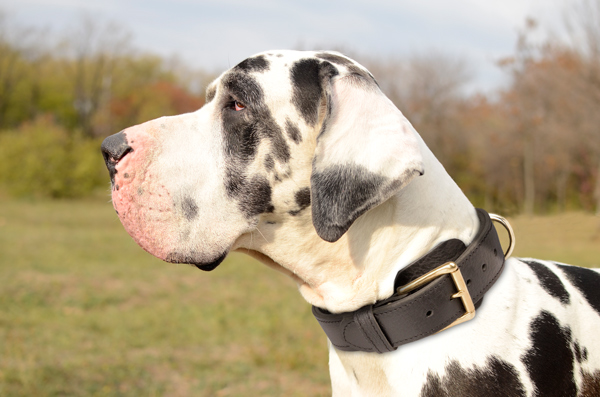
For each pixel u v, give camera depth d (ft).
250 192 5.95
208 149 6.02
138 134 6.00
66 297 25.20
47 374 15.44
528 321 5.67
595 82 55.77
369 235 5.83
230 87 6.03
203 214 5.94
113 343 18.85
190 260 5.97
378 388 5.78
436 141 115.85
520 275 6.20
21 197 88.17
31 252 36.99
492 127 97.30
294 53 6.15
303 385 15.38
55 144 93.09
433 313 5.46
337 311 5.97
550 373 5.49
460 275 5.51
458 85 119.55
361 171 5.26
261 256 6.60
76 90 171.22
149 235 5.93
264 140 5.91
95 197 95.81
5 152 89.92
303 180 5.95
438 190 6.03
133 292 26.94
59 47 170.09
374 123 5.36
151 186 5.90
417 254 5.80
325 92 5.75
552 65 65.82
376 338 5.60
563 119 66.85
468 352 5.39
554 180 87.97
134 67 180.24
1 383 14.64
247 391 14.99
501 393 5.28
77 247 40.63
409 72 121.08
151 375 16.06
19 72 164.35
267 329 20.43
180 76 200.13
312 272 6.11
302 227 6.04
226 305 24.47
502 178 97.55
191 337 19.90
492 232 5.97
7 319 21.02
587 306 6.12
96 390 14.62
